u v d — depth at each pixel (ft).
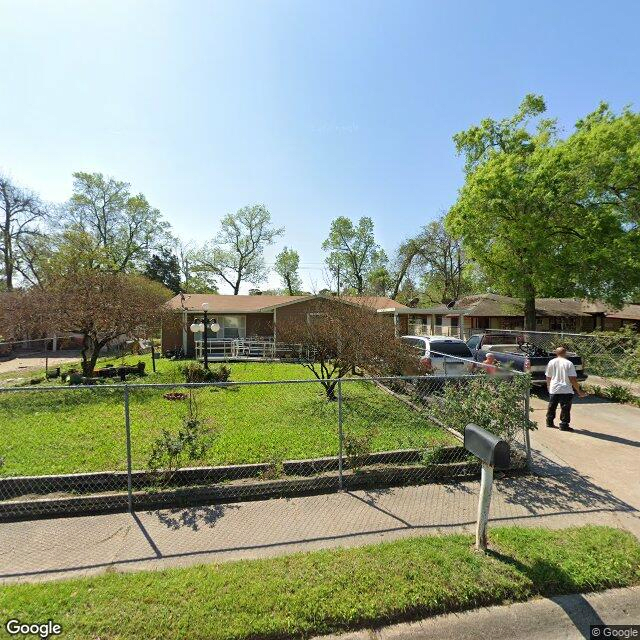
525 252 61.87
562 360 23.77
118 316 42.96
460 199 70.64
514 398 18.28
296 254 162.40
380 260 154.81
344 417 25.09
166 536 12.37
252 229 147.23
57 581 10.05
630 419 26.03
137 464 17.03
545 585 10.02
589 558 10.88
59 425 23.31
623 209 59.11
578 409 28.81
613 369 37.70
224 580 9.95
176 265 147.43
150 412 26.63
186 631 8.45
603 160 54.39
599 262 56.54
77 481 15.05
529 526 12.86
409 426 23.03
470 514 13.75
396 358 33.40
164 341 70.28
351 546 11.69
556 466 18.07
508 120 70.08
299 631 8.63
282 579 9.99
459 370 33.09
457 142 75.36
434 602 9.37
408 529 12.73
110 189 115.24
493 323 103.91
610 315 103.86
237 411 26.81
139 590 9.59
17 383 39.63
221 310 70.49
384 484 16.34
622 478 16.78
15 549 11.65
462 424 19.54
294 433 21.42
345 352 31.50
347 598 9.37
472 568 10.44
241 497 15.07
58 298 42.57
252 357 64.69
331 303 42.75
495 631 8.90
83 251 87.51
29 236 98.32
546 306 105.91
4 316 56.49
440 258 132.36
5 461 17.35
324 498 15.03
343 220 151.02
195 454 17.10
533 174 57.26
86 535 12.43
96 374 43.14
